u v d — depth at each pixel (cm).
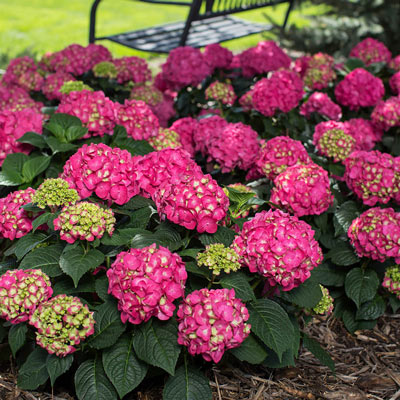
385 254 306
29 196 289
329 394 291
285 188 319
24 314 244
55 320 232
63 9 1362
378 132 460
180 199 252
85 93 360
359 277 322
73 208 244
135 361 250
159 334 245
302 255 246
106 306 255
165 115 520
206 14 615
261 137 459
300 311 306
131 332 260
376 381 305
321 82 512
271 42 543
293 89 443
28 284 242
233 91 495
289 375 302
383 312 332
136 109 376
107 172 265
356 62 543
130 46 629
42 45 1020
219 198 258
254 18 1241
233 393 284
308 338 305
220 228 269
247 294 251
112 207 282
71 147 333
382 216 311
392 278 321
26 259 257
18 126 351
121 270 232
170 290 233
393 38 742
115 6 1428
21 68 514
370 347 335
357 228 314
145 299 228
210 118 424
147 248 237
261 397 284
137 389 281
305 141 441
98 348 247
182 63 513
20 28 1157
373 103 484
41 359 261
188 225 256
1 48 975
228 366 299
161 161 286
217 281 265
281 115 457
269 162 358
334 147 380
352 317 343
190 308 236
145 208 284
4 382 281
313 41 743
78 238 248
